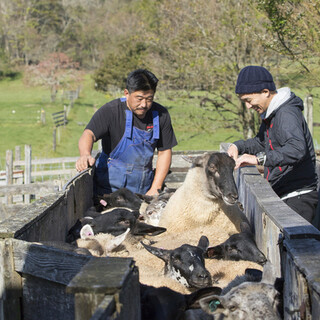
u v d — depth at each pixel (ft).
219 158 19.84
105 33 301.63
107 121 24.47
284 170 18.84
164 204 23.29
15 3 379.76
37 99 260.83
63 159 69.67
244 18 63.16
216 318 11.47
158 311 11.92
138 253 17.90
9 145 127.95
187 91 71.72
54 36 361.10
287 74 45.44
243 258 16.66
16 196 63.05
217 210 20.51
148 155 24.89
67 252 12.25
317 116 88.89
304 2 36.86
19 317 13.62
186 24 69.10
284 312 12.41
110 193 24.73
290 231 12.59
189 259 14.69
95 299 9.13
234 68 67.05
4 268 13.51
